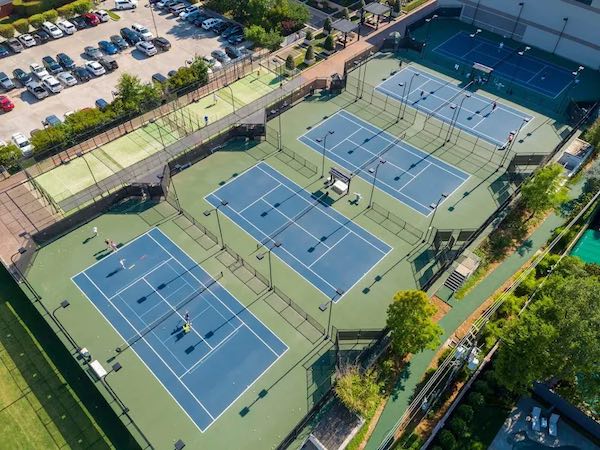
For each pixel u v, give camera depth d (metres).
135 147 52.75
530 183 45.16
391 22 74.44
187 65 66.00
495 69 65.88
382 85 62.81
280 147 54.12
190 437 32.75
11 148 50.78
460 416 33.03
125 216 47.09
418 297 33.53
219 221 46.56
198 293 40.94
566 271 38.16
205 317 39.38
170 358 36.84
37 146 50.44
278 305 40.16
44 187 48.41
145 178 47.94
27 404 34.81
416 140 54.97
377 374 35.84
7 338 38.38
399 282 41.66
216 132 53.75
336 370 35.28
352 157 52.88
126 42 70.06
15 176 49.97
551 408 33.38
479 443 32.34
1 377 36.16
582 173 51.22
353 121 57.47
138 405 34.28
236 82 61.97
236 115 55.84
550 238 45.50
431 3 79.31
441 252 43.00
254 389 35.19
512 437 32.81
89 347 37.41
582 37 65.00
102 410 34.50
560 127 56.75
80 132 53.00
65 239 44.91
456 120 57.66
